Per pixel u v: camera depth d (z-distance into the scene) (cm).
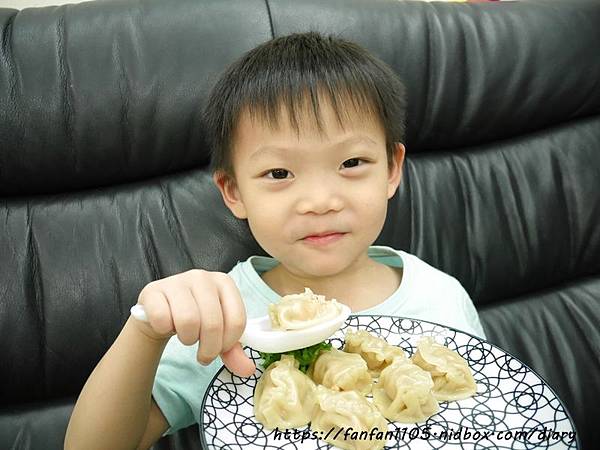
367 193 79
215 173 90
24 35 98
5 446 97
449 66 108
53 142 97
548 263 115
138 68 98
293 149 77
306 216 77
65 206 102
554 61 112
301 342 68
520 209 113
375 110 81
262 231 81
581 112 117
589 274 120
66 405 101
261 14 103
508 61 110
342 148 77
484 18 111
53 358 98
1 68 96
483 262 112
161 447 100
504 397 66
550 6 116
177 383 83
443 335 76
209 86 99
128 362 69
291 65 80
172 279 65
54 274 98
